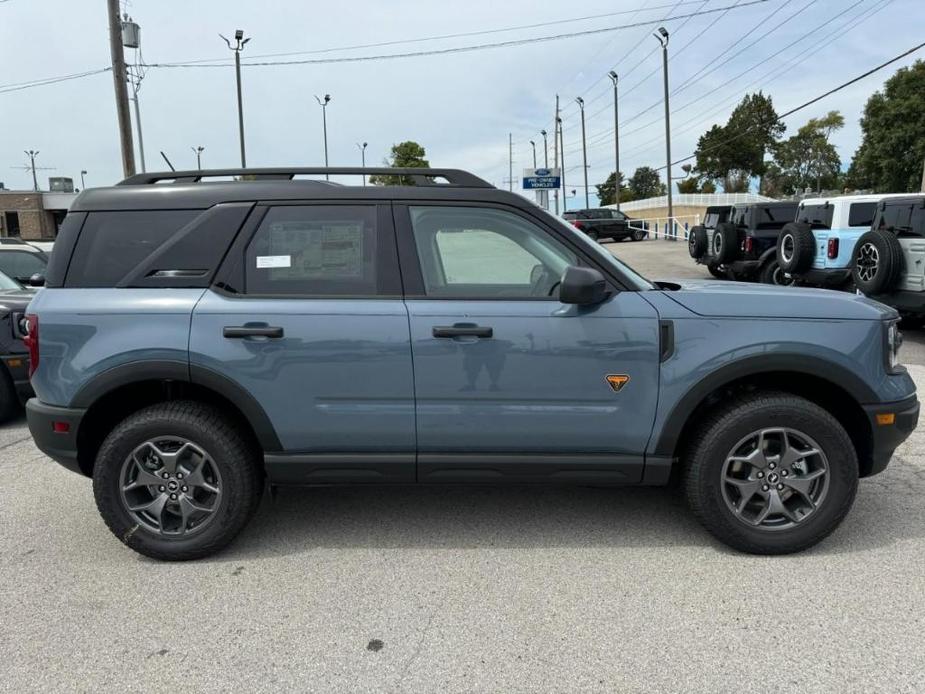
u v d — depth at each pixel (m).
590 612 3.05
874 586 3.22
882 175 52.31
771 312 3.42
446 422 3.44
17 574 3.47
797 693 2.50
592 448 3.48
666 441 3.45
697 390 3.39
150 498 3.57
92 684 2.61
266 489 4.50
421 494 4.45
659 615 3.02
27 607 3.16
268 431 3.46
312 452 3.52
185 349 3.39
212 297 3.45
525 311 3.39
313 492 4.51
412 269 3.49
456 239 3.54
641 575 3.37
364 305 3.43
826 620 2.95
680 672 2.63
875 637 2.83
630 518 4.04
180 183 3.67
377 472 3.53
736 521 3.49
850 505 3.47
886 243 9.17
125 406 3.74
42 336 3.45
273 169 3.72
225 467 3.50
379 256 3.50
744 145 81.56
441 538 3.81
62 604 3.18
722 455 3.44
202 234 3.52
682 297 3.46
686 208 44.91
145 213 3.57
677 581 3.30
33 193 49.81
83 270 3.53
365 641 2.86
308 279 3.49
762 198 39.53
